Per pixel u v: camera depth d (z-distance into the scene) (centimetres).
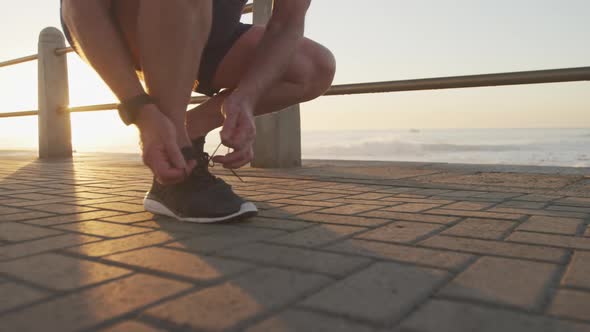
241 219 138
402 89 273
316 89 187
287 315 70
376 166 338
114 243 114
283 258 101
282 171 310
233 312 71
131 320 69
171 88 127
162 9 118
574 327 67
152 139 116
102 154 523
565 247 110
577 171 286
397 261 98
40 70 463
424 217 147
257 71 140
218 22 152
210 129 174
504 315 71
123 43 126
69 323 68
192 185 140
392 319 69
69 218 147
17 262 98
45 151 463
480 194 200
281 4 145
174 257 101
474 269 93
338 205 171
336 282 85
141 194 205
